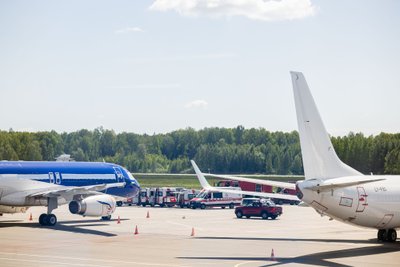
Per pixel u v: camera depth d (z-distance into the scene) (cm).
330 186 5541
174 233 8031
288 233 8269
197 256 5781
